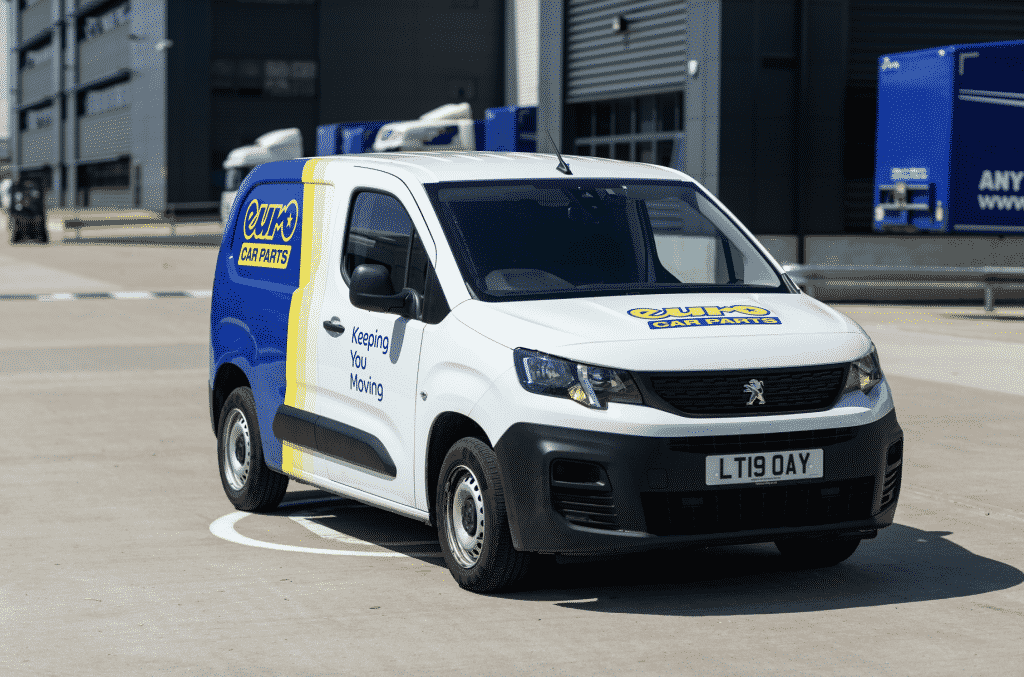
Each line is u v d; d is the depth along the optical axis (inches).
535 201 297.0
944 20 1117.7
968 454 436.1
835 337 268.7
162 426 495.2
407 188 298.7
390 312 289.6
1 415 517.7
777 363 257.8
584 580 283.7
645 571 292.0
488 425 260.8
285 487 354.6
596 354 253.8
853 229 1099.3
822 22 1062.4
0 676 220.1
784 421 255.1
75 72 3489.2
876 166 946.7
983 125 895.1
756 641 239.0
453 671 221.9
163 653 232.7
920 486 387.5
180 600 267.9
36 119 4109.3
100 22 3307.1
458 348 270.1
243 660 228.4
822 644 237.1
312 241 328.2
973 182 898.7
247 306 350.9
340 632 244.8
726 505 253.4
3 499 369.7
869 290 1059.3
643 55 1156.5
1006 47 893.2
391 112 2837.1
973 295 1062.4
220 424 366.9
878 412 266.1
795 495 257.3
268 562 300.7
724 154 1055.0
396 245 299.1
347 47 2807.6
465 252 283.1
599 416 249.9
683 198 309.0
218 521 345.4
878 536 327.6
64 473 407.2
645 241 298.7
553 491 253.1
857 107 1107.9
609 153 1228.5
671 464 249.1
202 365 669.9
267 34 2778.1
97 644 238.1
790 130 1068.5
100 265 1476.4
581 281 285.4
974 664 225.8
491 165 307.7
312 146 2819.9
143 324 866.8
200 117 2746.1
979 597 270.5
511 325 264.2
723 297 284.2
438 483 277.6
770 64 1059.9
